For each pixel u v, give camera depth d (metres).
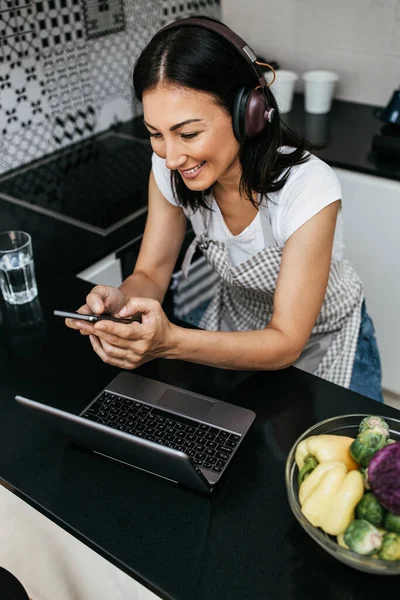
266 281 1.35
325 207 1.14
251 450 1.01
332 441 0.87
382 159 2.02
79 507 0.93
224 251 1.38
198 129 0.99
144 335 1.00
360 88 2.45
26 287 1.41
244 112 1.01
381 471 0.76
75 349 1.27
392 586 0.80
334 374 1.45
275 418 1.07
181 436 1.03
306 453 0.88
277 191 1.19
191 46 0.95
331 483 0.79
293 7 2.43
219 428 1.04
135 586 0.91
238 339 1.10
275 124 1.11
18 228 1.76
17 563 1.22
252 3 2.54
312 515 0.79
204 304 1.99
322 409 1.09
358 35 2.34
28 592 1.28
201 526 0.89
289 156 1.18
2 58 1.93
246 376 1.17
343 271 1.45
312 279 1.14
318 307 1.16
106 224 1.76
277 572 0.82
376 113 2.30
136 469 0.99
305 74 2.37
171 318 1.37
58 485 0.97
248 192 1.19
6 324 1.36
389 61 2.32
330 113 2.41
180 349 1.08
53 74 2.10
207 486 0.91
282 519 0.90
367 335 1.51
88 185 1.99
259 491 0.94
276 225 1.23
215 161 1.04
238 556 0.85
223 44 0.97
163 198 1.37
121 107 2.41
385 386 2.34
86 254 1.61
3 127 2.02
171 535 0.88
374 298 2.19
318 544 0.85
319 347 1.47
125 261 1.73
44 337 1.31
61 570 1.08
